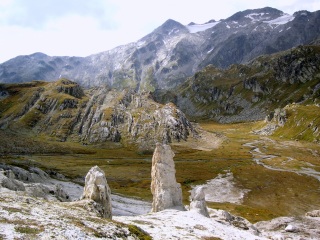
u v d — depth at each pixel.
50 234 31.92
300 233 81.25
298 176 173.62
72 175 163.38
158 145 74.88
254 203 126.31
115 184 155.50
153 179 75.00
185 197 131.12
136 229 44.06
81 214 43.50
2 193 47.66
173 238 45.78
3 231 29.78
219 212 77.50
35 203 45.03
